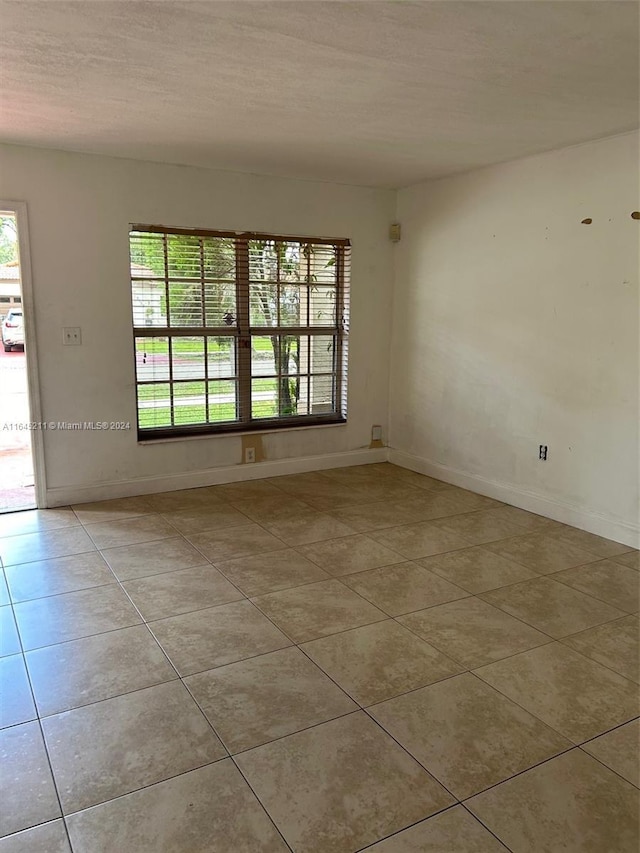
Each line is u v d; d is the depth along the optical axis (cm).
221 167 413
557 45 215
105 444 413
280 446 482
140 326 416
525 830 158
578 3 183
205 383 446
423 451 493
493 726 197
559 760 182
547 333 379
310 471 498
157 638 247
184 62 232
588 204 346
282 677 222
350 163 399
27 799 166
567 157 355
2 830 156
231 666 228
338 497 432
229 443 460
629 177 324
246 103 281
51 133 333
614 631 256
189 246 421
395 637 250
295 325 477
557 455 381
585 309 354
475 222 422
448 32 204
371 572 310
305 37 209
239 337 452
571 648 243
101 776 174
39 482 396
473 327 432
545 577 306
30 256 372
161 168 400
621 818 162
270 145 355
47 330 383
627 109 285
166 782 172
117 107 288
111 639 246
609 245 337
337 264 485
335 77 246
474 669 228
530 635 252
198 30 204
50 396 391
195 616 264
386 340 514
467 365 441
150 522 378
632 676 225
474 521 385
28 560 320
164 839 154
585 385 359
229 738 190
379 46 216
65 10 189
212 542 347
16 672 223
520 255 391
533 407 394
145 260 409
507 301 404
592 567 318
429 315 472
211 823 158
